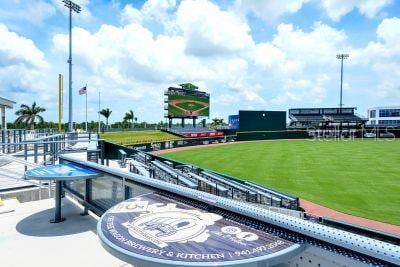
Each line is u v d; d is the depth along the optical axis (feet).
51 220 17.39
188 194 10.02
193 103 170.71
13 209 19.43
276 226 7.38
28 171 17.47
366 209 39.34
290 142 162.20
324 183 54.34
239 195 29.89
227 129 180.65
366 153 102.06
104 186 16.26
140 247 6.66
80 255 13.20
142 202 10.16
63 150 35.70
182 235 7.27
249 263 5.90
